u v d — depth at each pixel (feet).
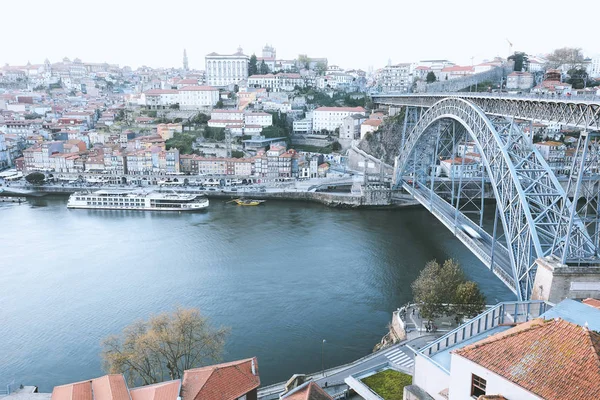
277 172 632.38
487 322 132.46
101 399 124.77
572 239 202.90
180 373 188.65
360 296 286.66
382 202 530.68
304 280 312.71
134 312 271.49
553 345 78.84
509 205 234.79
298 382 171.32
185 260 356.59
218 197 585.22
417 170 527.81
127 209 536.01
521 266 217.97
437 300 215.51
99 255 370.53
